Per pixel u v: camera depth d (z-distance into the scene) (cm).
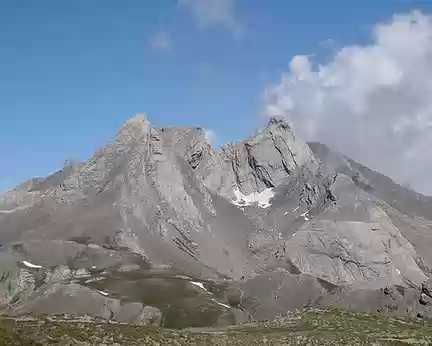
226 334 13512
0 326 10056
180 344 11188
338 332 13938
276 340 12462
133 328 12488
